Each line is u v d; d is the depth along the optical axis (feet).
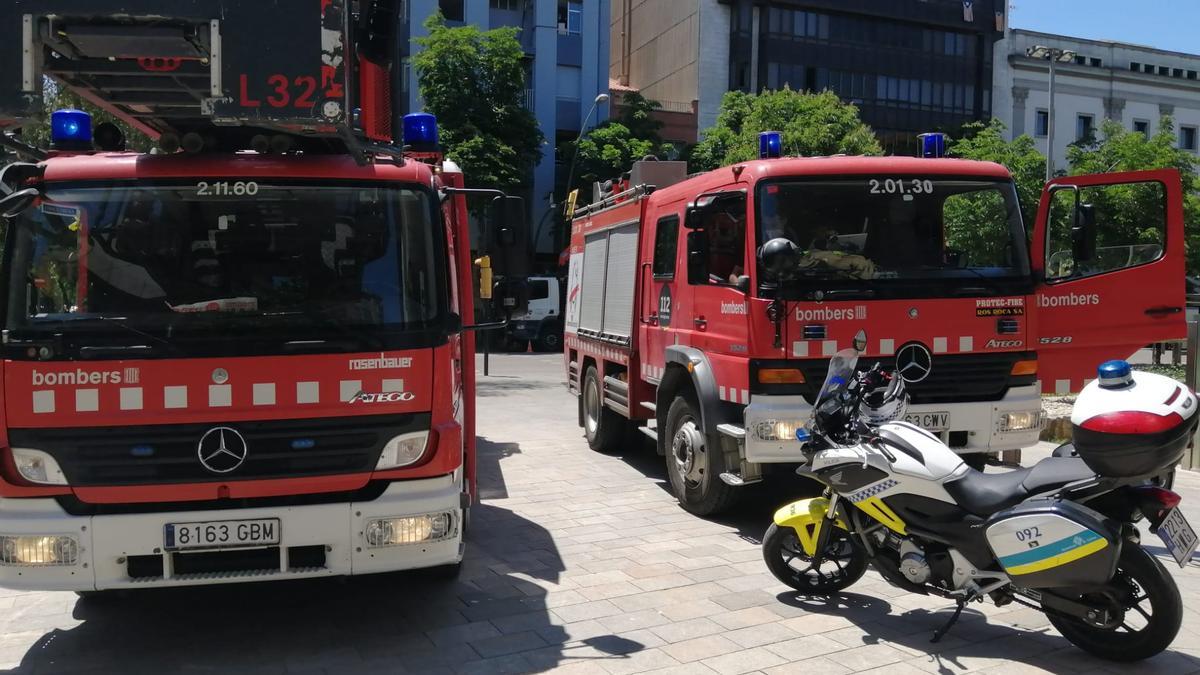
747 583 18.31
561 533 22.22
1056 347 21.88
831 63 139.33
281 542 13.97
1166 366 41.98
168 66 13.53
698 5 134.51
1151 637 13.64
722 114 108.47
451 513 14.69
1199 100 169.99
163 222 14.40
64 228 14.15
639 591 17.88
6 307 13.73
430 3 109.70
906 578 15.44
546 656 14.71
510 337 99.71
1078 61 159.43
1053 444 32.89
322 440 14.25
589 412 34.81
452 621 16.34
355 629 16.01
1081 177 21.45
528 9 118.83
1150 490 13.50
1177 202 21.31
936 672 13.93
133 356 13.75
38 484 13.62
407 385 14.53
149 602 17.46
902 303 20.43
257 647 15.21
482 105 96.32
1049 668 14.03
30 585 13.46
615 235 31.53
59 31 12.87
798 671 14.02
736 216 21.35
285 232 14.64
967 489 14.66
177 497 13.87
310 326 14.32
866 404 16.29
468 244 20.33
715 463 22.24
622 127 111.55
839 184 20.94
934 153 23.36
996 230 21.50
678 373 24.23
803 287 20.08
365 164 15.07
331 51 13.37
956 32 147.33
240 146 15.76
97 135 15.66
